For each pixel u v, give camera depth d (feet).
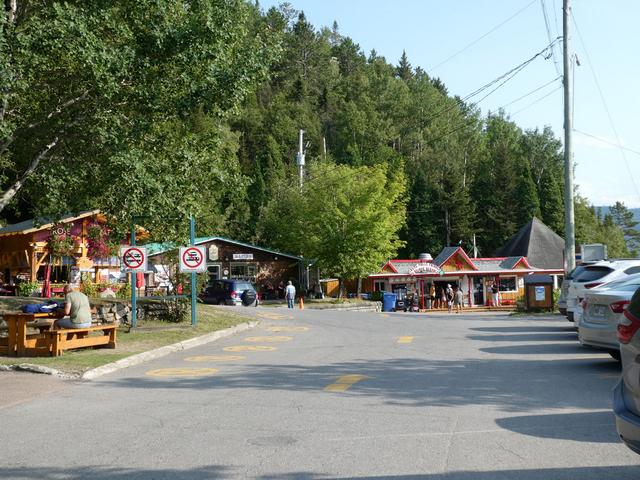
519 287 195.42
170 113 50.39
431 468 18.65
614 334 36.65
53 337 43.42
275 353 47.80
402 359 42.93
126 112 51.44
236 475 18.26
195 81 48.93
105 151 48.85
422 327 68.28
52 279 91.50
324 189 165.27
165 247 68.08
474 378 34.58
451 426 23.80
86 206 53.72
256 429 23.76
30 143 53.21
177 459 20.03
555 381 33.19
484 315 93.25
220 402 29.09
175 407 28.19
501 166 273.54
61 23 42.57
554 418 24.86
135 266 60.08
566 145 84.79
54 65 48.19
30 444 22.25
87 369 37.81
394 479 17.69
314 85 404.16
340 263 160.76
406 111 328.49
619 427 17.15
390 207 185.16
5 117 52.11
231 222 214.90
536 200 270.67
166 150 53.01
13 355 44.47
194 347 53.01
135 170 46.60
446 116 319.68
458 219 261.03
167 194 50.70
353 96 364.17
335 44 497.46
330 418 25.36
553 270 195.42
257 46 51.47
